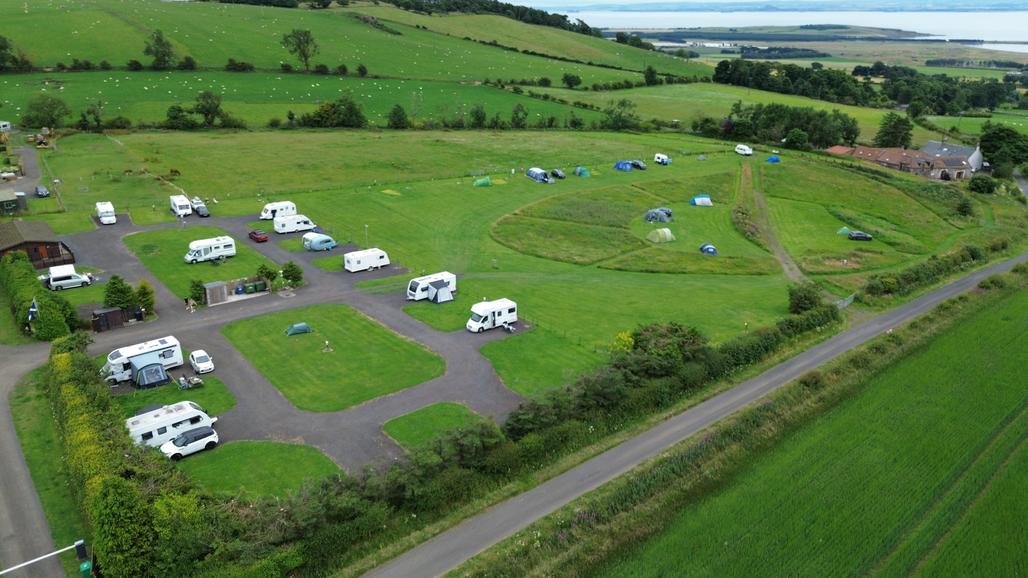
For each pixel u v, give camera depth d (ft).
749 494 139.95
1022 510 136.26
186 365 187.62
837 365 199.00
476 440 139.13
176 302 229.66
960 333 230.27
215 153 428.97
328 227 315.99
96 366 170.81
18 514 126.52
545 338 212.84
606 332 220.02
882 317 246.06
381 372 186.29
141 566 106.32
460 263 282.77
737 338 205.57
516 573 116.16
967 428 167.94
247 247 285.64
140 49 652.89
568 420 156.15
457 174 419.95
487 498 134.82
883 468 150.00
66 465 137.28
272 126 512.22
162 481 126.41
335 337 207.82
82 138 442.50
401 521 126.31
